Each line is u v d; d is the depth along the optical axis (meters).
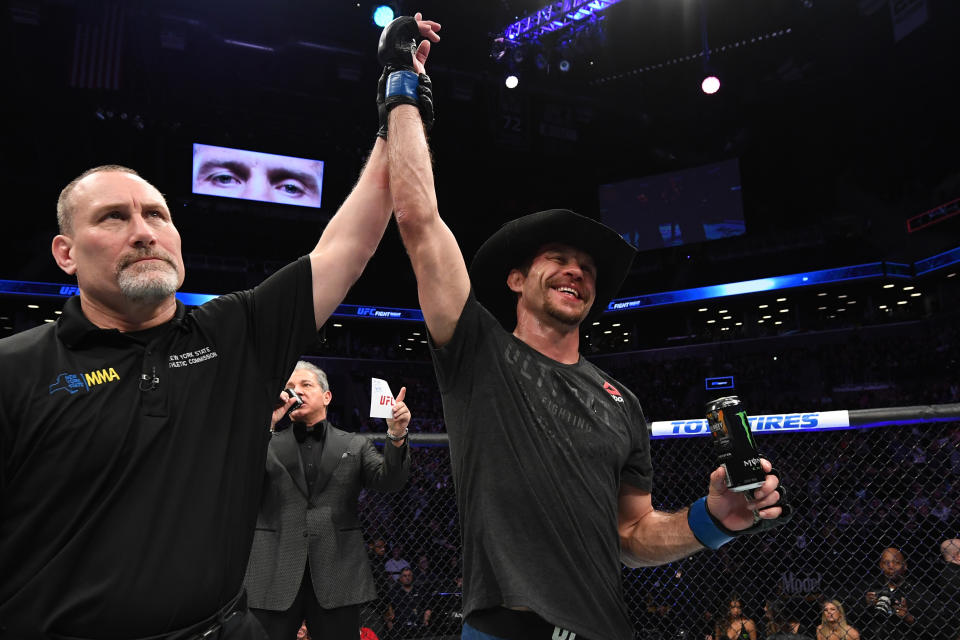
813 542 5.46
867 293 24.34
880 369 21.98
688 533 1.84
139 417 1.46
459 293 1.79
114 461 1.40
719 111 26.05
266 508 3.35
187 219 24.00
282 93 24.23
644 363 26.31
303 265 1.79
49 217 21.88
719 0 19.59
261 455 1.64
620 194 26.83
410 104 1.86
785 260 24.77
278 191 24.47
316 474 3.46
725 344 25.22
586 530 1.66
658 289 26.86
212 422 1.54
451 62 22.25
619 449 1.84
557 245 2.01
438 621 4.43
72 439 1.39
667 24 20.84
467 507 1.69
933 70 21.05
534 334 1.97
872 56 21.50
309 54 22.08
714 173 25.47
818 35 21.23
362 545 3.46
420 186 1.78
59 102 21.06
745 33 21.31
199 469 1.48
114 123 22.91
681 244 25.72
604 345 29.36
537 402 1.75
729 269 25.69
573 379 1.86
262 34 21.48
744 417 1.71
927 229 23.14
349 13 20.52
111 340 1.51
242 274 23.72
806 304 25.58
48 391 1.42
